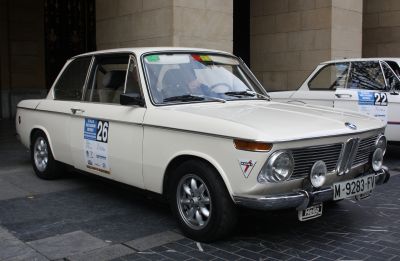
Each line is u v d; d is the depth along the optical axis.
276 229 5.04
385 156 9.46
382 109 8.45
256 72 14.85
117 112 5.39
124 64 5.60
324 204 5.84
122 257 4.30
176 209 4.79
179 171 4.70
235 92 5.59
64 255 4.33
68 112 6.18
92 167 5.86
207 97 5.32
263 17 14.59
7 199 6.12
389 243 4.66
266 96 5.87
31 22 15.85
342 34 13.44
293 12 13.87
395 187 6.93
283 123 4.40
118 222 5.25
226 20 10.86
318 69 9.55
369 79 8.85
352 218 5.44
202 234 4.56
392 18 16.77
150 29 10.54
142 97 5.15
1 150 9.72
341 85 9.19
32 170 7.78
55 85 6.89
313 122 4.55
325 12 13.18
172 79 5.32
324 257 4.30
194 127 4.50
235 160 4.20
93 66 6.14
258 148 4.05
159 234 4.87
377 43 17.17
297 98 9.40
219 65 5.81
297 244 4.62
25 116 7.36
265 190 4.14
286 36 14.08
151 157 4.96
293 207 4.23
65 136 6.34
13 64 15.64
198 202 4.60
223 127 4.29
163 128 4.80
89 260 4.23
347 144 4.59
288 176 4.19
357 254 4.38
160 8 10.25
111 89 5.71
